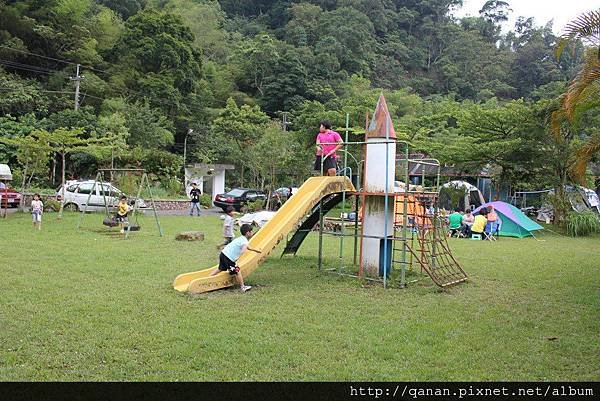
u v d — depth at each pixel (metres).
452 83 73.38
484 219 19.41
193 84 46.56
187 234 14.91
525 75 76.81
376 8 80.38
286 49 60.16
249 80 57.88
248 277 9.79
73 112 32.31
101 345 5.41
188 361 5.05
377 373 4.89
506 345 5.84
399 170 25.77
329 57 60.38
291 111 50.94
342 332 6.20
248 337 5.84
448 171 33.06
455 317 7.10
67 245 12.77
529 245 17.56
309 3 76.12
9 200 23.67
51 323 6.11
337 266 11.23
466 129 27.06
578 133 24.09
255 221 18.47
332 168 11.02
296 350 5.47
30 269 9.45
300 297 8.16
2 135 29.09
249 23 76.44
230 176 41.31
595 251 15.95
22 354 5.08
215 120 42.66
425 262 10.30
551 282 10.08
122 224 16.16
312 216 11.52
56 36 41.06
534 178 27.20
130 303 7.25
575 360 5.38
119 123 32.19
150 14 45.00
